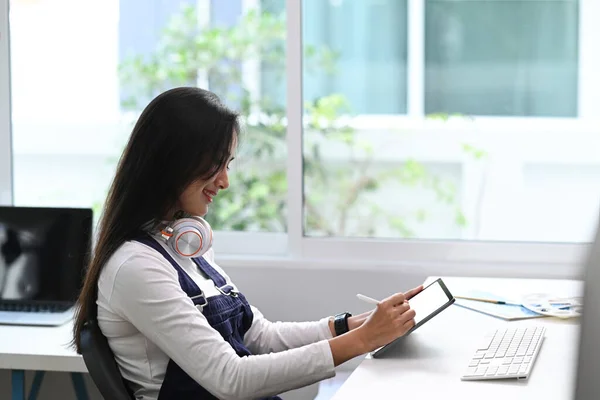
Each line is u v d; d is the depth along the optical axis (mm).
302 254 3057
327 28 3037
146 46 3145
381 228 3082
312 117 3074
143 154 1806
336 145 3076
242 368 1714
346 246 3029
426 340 1923
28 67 3180
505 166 3006
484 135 3006
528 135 2984
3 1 3117
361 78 3043
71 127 3189
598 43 2924
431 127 3029
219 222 3172
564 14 2930
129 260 1761
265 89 3105
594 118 2947
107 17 3141
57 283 2652
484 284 2543
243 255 3117
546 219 3000
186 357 1720
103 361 1753
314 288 2971
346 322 2076
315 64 3055
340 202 3088
